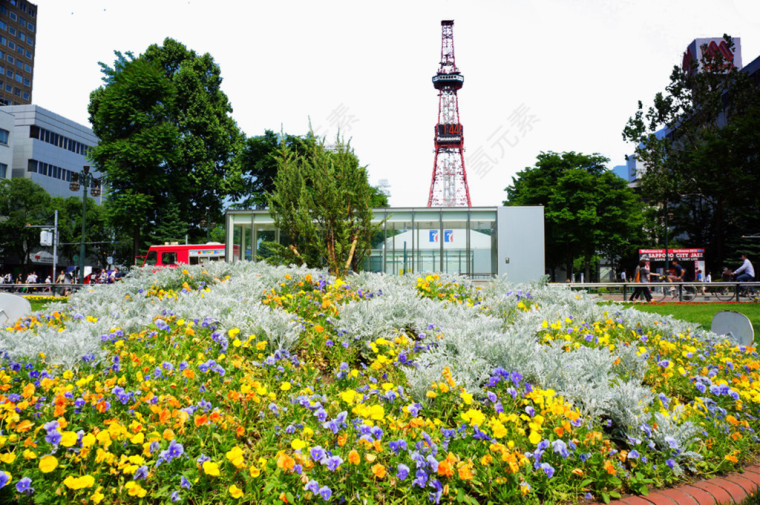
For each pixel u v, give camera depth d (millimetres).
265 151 40500
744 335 7113
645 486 3064
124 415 3250
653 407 3928
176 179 34375
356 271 10773
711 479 3328
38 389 3492
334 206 10109
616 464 3146
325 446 2969
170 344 4742
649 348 5605
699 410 4090
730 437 3723
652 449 3363
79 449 2654
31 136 66875
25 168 66562
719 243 41531
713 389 4281
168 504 2438
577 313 7102
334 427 2918
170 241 31344
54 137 70500
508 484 2795
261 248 20984
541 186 44906
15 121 64750
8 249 51281
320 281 7469
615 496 2961
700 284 19719
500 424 3057
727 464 3459
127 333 5191
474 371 3975
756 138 38094
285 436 3086
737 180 38906
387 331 5246
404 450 2873
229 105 39438
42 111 68250
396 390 3754
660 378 4777
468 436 3141
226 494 2518
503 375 3893
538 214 20406
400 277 9227
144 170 32594
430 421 3316
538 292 7914
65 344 4180
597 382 4047
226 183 37188
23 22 90812
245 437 3197
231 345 4758
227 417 3152
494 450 2895
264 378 4066
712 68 49500
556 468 3018
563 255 46031
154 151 31750
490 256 20266
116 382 3652
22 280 48250
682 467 3381
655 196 47438
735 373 5203
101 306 6691
